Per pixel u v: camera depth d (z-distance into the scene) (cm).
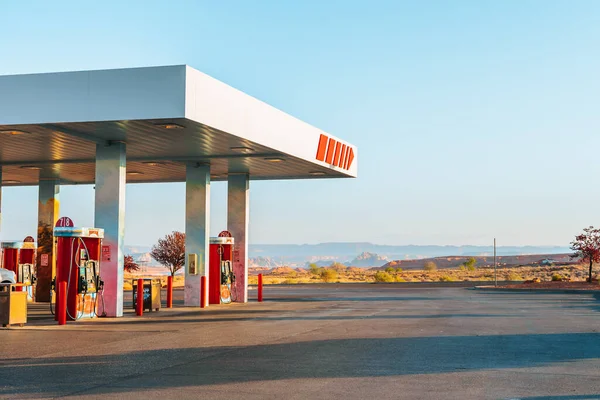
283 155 2669
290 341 1653
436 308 2762
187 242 2931
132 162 2916
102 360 1358
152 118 1953
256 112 2364
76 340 1684
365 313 2505
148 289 2566
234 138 2292
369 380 1139
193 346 1564
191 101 1966
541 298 3444
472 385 1097
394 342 1633
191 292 2894
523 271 10044
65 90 2009
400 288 4897
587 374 1201
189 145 2470
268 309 2711
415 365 1291
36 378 1162
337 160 3111
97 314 2319
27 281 3209
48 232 3381
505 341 1655
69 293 2206
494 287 4506
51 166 3028
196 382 1122
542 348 1530
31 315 2456
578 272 9300
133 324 2086
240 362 1327
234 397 1007
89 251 2275
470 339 1692
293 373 1204
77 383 1116
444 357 1390
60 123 2030
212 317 2334
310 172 3194
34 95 2025
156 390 1059
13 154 2706
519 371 1228
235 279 3142
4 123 2038
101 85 1991
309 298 3522
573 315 2403
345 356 1405
